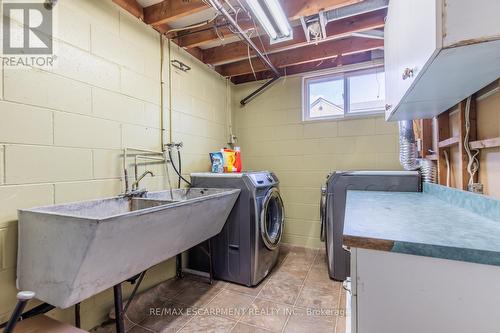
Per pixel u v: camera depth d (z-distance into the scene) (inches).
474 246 27.8
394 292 30.8
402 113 69.2
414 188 86.5
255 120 145.3
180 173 104.6
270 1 71.0
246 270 93.4
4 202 53.1
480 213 45.3
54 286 48.5
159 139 95.7
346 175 95.0
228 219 97.0
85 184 68.9
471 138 53.7
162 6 85.7
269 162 141.9
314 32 92.0
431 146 82.4
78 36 67.7
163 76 98.0
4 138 53.3
